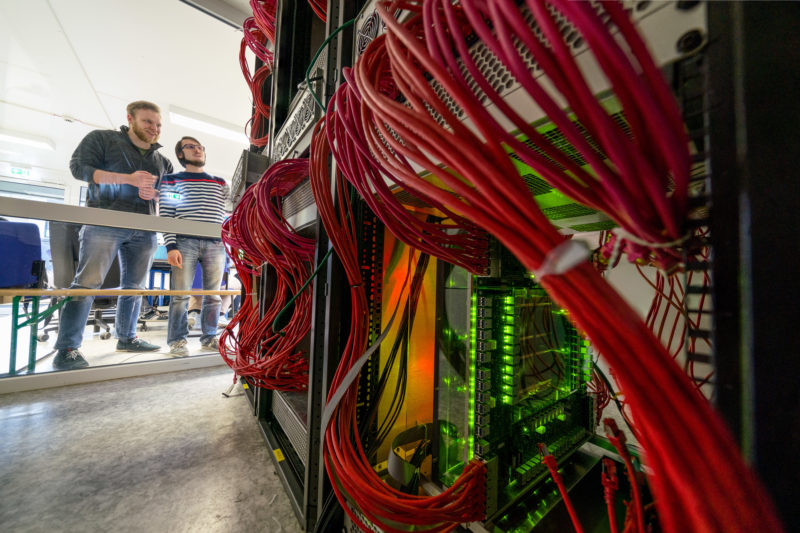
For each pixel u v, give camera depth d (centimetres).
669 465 16
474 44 40
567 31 30
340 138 51
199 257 256
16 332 185
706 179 22
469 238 61
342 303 78
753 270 19
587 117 20
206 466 105
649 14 24
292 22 147
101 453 112
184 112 411
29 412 146
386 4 42
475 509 56
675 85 24
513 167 21
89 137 228
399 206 52
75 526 79
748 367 19
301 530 78
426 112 26
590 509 62
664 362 16
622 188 20
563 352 80
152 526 79
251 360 135
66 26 287
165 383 189
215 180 260
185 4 269
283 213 131
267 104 194
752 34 20
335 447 59
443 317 73
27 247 195
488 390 60
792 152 20
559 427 76
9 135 442
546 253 18
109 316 387
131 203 239
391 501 51
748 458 19
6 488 93
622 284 92
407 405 90
